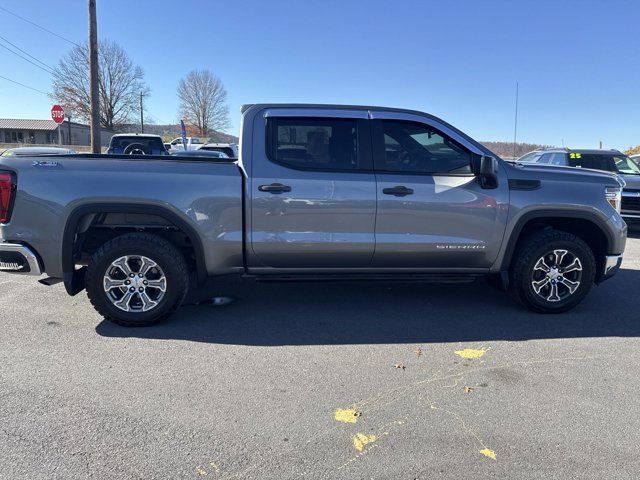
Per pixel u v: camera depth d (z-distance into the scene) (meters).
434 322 4.88
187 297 5.56
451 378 3.70
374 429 3.03
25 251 4.37
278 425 3.06
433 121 4.80
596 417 3.20
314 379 3.66
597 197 4.97
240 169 4.61
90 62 16.91
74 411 3.19
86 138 80.94
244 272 4.76
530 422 3.13
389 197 4.67
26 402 3.29
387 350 4.20
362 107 4.78
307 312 5.12
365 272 4.91
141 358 3.98
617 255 5.17
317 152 4.68
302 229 4.63
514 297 5.24
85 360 3.93
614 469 2.70
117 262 4.46
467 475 2.63
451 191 4.75
